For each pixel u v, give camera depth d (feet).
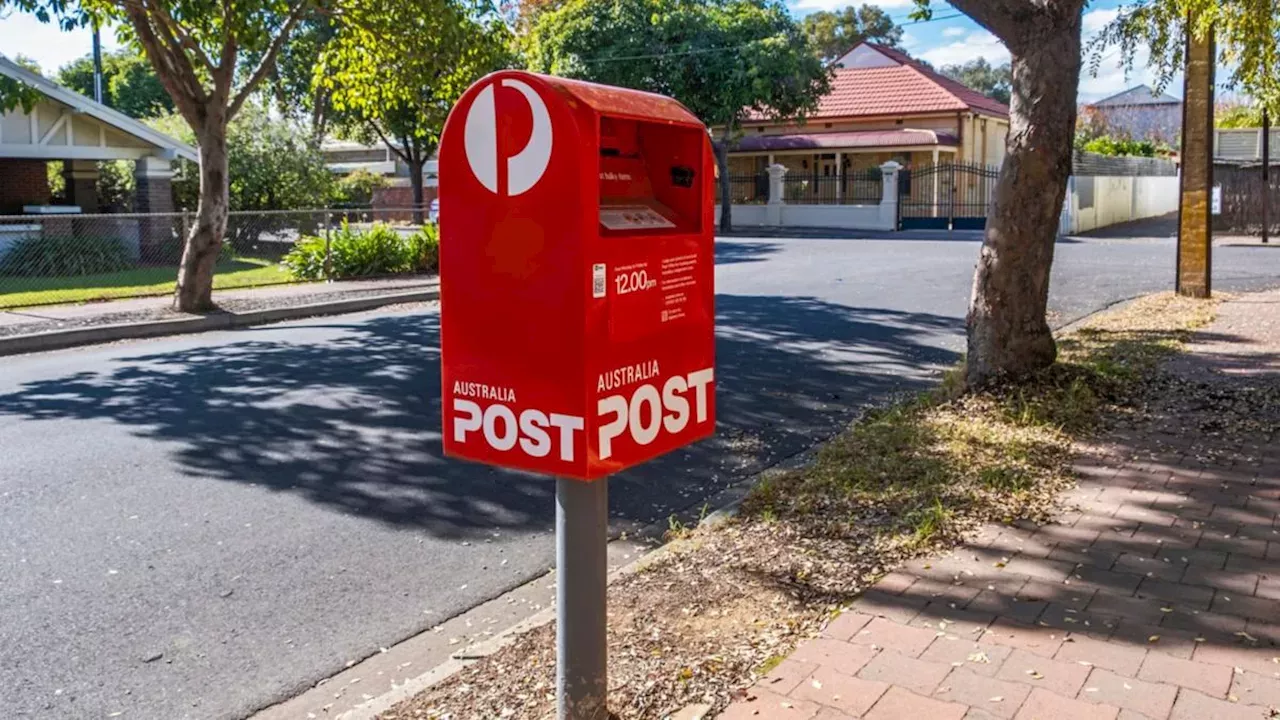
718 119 106.73
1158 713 10.41
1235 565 14.42
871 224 109.70
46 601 15.01
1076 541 15.42
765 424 25.36
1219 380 26.37
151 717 11.97
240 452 22.82
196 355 36.04
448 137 9.43
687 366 10.25
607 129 9.98
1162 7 31.83
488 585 15.74
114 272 65.36
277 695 12.46
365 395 28.48
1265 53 32.24
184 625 14.29
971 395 24.08
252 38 42.39
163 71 44.80
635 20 106.42
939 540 15.44
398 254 64.23
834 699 10.82
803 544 15.52
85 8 44.47
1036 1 22.94
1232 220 90.74
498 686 11.73
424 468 21.61
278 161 79.77
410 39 48.03
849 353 34.71
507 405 9.51
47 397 28.86
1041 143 23.50
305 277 61.26
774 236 98.37
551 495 19.94
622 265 9.25
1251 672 11.26
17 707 12.13
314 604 15.01
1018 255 24.16
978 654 11.76
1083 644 11.99
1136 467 19.22
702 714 10.63
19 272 62.44
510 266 9.25
